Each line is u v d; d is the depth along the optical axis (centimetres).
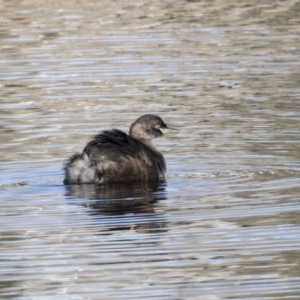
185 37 2642
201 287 1125
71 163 1554
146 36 2662
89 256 1227
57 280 1158
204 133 1820
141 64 2381
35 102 2078
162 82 2223
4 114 1988
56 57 2467
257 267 1177
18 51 2541
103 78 2269
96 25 2798
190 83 2211
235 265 1184
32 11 2980
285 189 1474
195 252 1231
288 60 2389
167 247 1248
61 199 1456
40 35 2697
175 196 1461
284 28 2723
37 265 1205
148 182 1548
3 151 1719
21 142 1778
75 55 2483
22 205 1429
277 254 1215
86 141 1777
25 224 1345
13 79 2281
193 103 2045
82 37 2667
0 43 2627
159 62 2398
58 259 1221
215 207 1398
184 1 3100
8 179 1562
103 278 1159
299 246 1238
